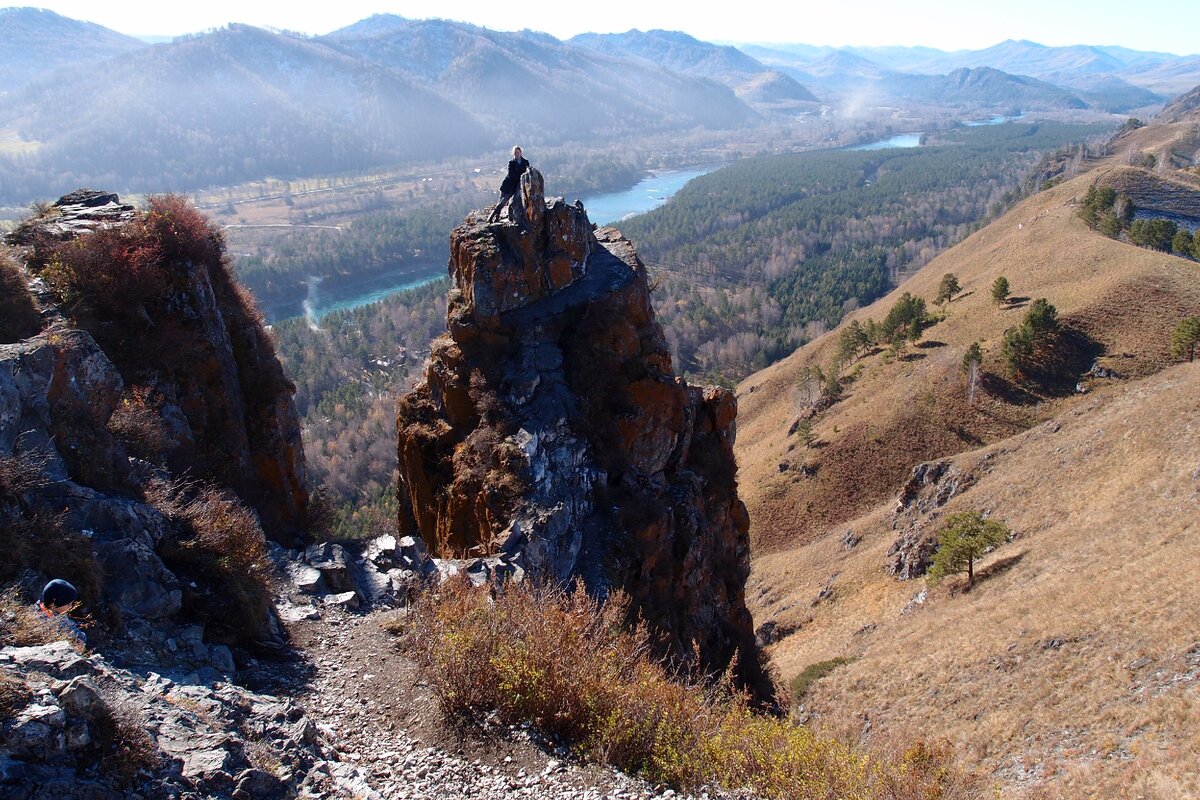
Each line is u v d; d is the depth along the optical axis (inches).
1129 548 1652.3
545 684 473.7
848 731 1460.4
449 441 989.2
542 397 942.4
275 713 413.4
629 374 989.8
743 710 576.7
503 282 1007.6
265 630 540.7
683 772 441.4
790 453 3939.5
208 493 676.1
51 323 753.6
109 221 941.8
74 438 554.3
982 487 2620.6
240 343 1010.1
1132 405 2482.8
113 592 456.8
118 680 367.6
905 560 2501.2
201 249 956.6
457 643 495.8
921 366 4082.2
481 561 746.2
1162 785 879.7
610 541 876.6
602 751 438.0
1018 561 1987.0
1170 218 5757.9
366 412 4997.5
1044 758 1088.8
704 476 1071.6
